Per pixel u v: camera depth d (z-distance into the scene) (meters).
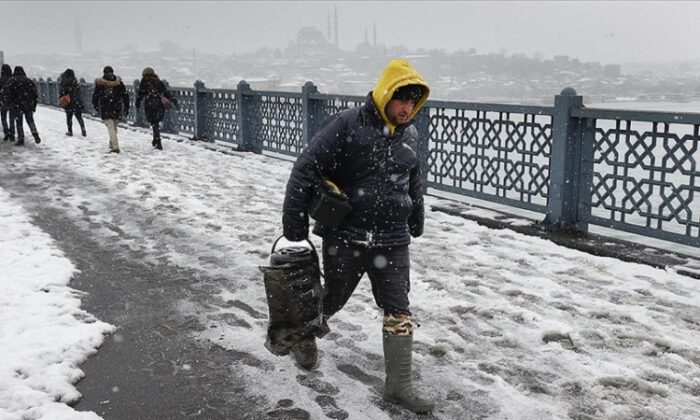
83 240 6.23
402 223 3.09
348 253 3.04
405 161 3.00
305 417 3.06
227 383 3.41
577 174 6.33
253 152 12.73
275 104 11.79
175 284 4.99
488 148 7.34
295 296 3.21
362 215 2.98
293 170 2.98
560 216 6.41
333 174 3.04
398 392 3.11
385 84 2.82
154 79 13.16
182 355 3.75
